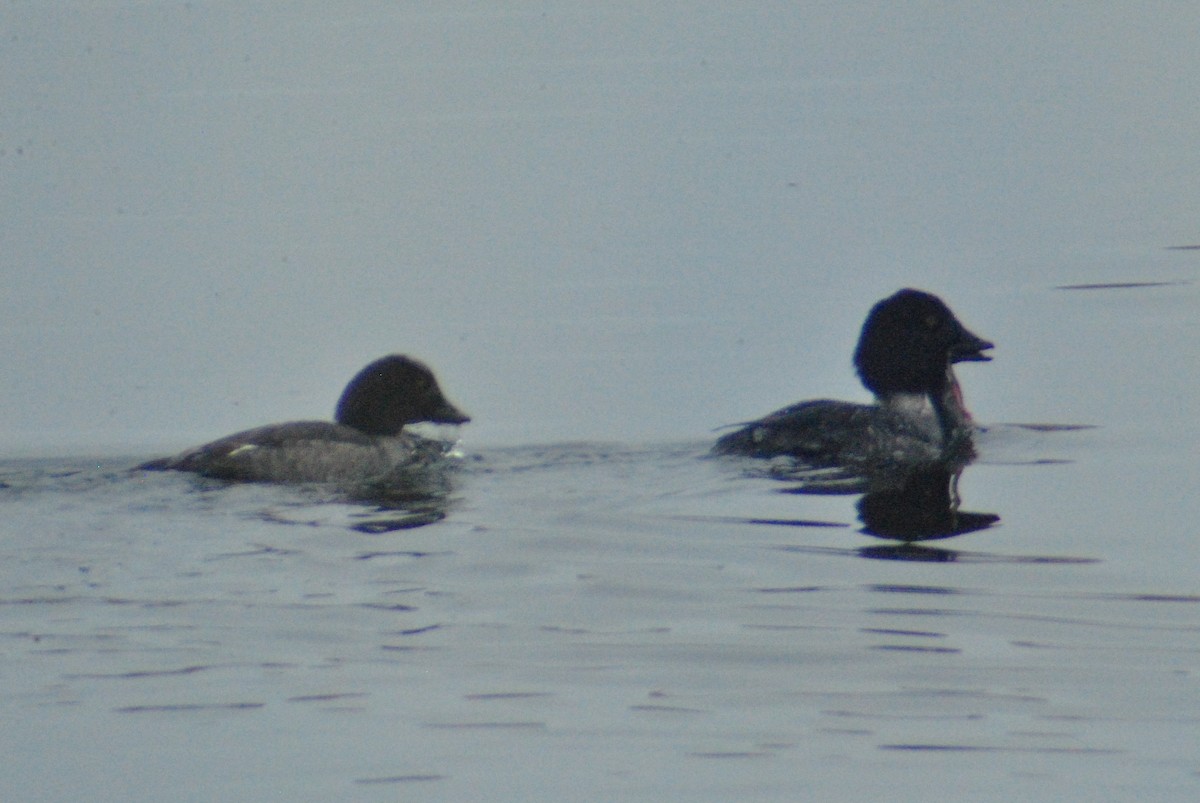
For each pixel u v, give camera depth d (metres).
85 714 10.32
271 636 11.47
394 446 16.80
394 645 11.30
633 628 11.59
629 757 9.70
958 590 12.29
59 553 13.24
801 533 13.85
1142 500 14.73
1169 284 22.38
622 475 15.96
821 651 11.14
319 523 14.16
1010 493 15.12
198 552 13.27
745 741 9.90
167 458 16.44
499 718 10.23
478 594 12.28
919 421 17.23
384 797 9.29
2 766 9.69
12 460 16.98
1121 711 10.20
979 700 10.34
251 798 9.32
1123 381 19.03
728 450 16.89
